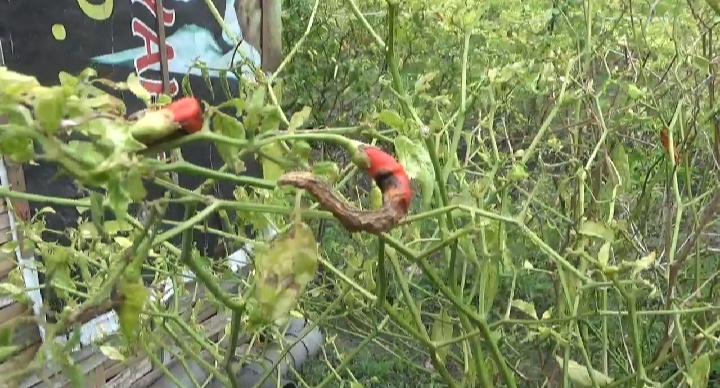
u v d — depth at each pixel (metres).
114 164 0.48
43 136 0.47
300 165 0.65
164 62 2.07
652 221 2.16
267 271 0.56
